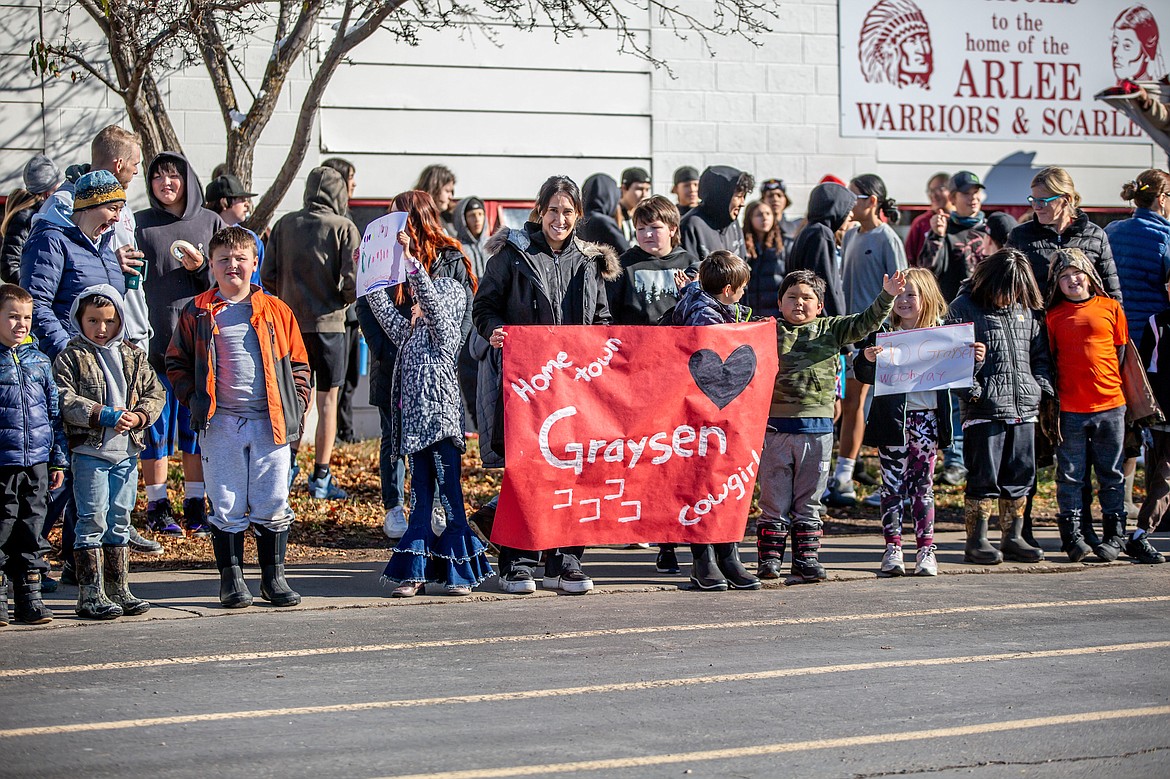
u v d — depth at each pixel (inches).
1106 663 230.5
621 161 506.6
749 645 242.5
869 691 211.8
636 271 326.3
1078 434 331.9
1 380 251.4
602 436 290.4
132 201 460.1
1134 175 554.3
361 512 374.3
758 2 512.4
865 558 336.8
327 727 191.6
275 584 278.2
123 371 265.1
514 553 297.3
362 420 499.5
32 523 256.7
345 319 395.9
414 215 295.1
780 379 303.4
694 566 299.9
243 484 273.9
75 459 261.3
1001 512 334.3
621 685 214.7
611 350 291.0
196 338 271.7
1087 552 331.9
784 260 406.0
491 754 180.1
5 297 250.5
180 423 343.0
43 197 330.0
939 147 534.9
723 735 188.9
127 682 215.3
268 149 470.9
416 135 486.6
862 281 410.6
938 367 310.2
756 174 517.7
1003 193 542.0
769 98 518.0
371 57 479.8
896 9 526.6
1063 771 175.9
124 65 357.7
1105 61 549.0
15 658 231.0
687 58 509.4
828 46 522.0
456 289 289.4
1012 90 540.4
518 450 285.1
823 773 173.8
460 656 233.6
